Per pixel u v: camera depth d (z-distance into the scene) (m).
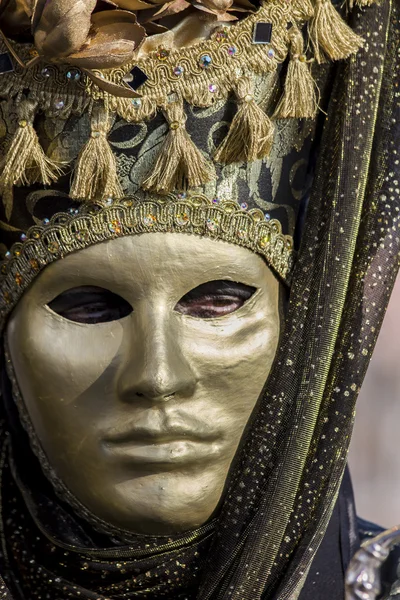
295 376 4.64
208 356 4.50
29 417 4.78
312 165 4.89
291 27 4.54
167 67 4.39
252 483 4.59
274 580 4.54
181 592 4.71
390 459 11.38
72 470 4.66
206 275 4.51
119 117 4.41
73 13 4.08
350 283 4.73
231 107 4.48
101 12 4.20
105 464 4.55
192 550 4.64
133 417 4.48
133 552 4.65
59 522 4.84
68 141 4.45
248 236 4.55
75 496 4.71
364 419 11.59
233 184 4.53
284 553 4.55
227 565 4.55
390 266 4.73
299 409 4.59
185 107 4.43
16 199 4.57
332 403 4.65
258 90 4.52
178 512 4.51
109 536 4.77
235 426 4.59
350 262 4.65
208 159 4.49
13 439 5.08
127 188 4.45
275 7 4.50
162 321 4.46
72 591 4.74
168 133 4.41
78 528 4.84
